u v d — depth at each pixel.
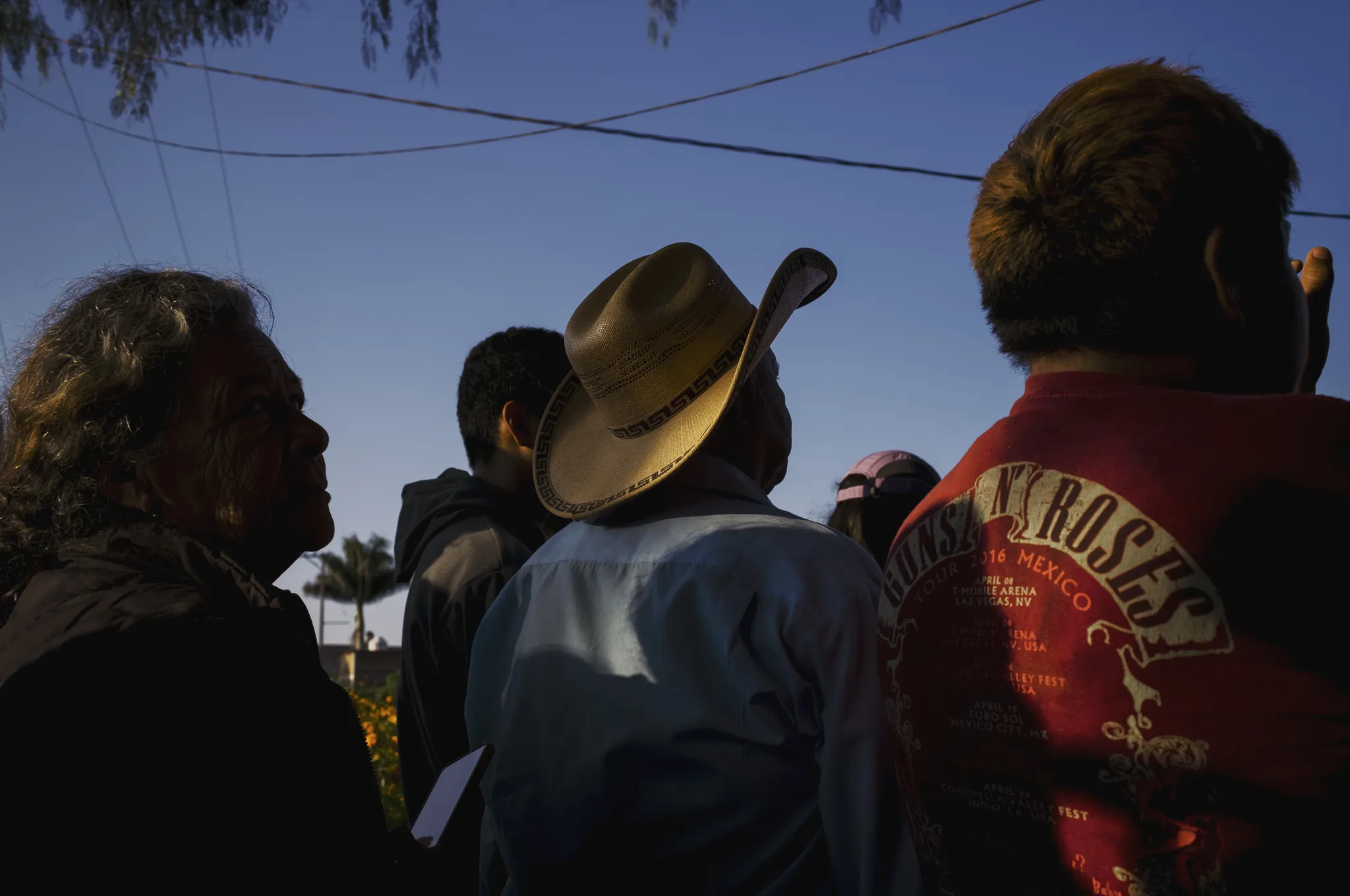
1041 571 1.11
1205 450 1.04
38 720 1.11
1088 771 1.06
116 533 1.33
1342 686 0.96
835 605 1.46
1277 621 0.98
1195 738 1.00
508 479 2.84
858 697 1.42
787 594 1.49
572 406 2.06
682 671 1.52
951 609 1.21
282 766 1.18
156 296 1.43
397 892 1.25
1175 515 1.03
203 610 1.21
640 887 1.57
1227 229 1.13
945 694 1.21
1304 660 0.97
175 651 1.16
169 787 1.10
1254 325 1.16
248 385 1.44
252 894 1.12
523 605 1.83
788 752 1.47
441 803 1.43
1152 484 1.06
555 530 3.01
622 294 1.78
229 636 1.20
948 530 1.24
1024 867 1.13
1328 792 0.96
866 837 1.38
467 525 2.68
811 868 1.47
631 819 1.56
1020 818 1.13
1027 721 1.11
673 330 1.75
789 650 1.47
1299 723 0.96
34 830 1.06
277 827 1.15
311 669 1.29
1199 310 1.15
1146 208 1.13
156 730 1.12
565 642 1.67
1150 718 1.02
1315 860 0.96
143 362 1.37
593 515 1.74
